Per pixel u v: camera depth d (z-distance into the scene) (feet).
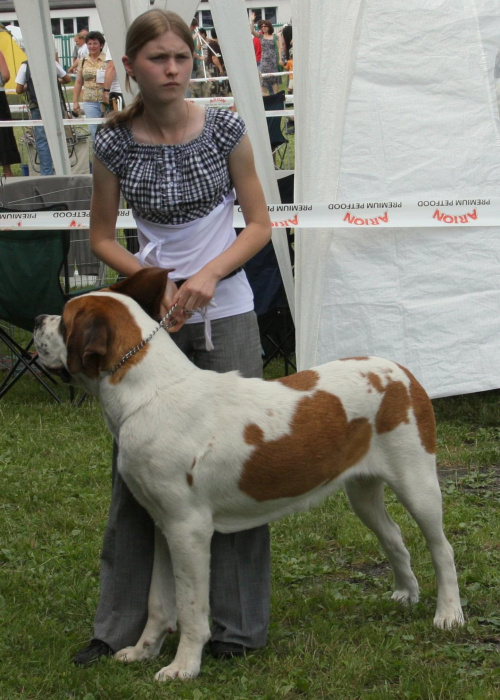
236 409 10.59
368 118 20.65
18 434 20.75
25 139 48.26
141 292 10.71
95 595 13.02
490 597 12.73
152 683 10.43
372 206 20.39
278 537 15.16
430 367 20.83
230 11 19.47
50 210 22.40
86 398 23.44
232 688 10.36
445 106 20.86
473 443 19.95
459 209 20.63
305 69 19.71
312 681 10.49
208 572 10.64
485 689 10.15
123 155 10.77
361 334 20.88
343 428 11.05
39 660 10.98
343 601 12.68
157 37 10.12
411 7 20.75
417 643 11.55
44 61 29.53
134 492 10.62
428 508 11.59
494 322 20.95
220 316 11.10
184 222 10.87
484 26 20.86
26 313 22.25
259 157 20.36
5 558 14.44
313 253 20.45
